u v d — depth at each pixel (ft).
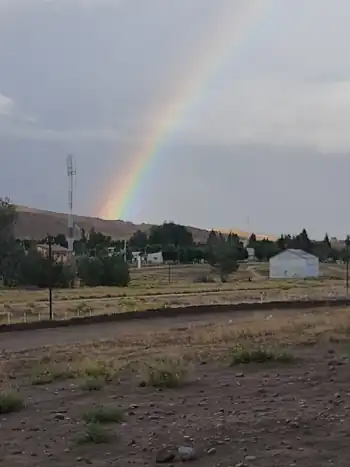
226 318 137.28
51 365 60.95
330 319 93.50
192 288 261.85
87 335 112.78
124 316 142.61
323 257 539.70
